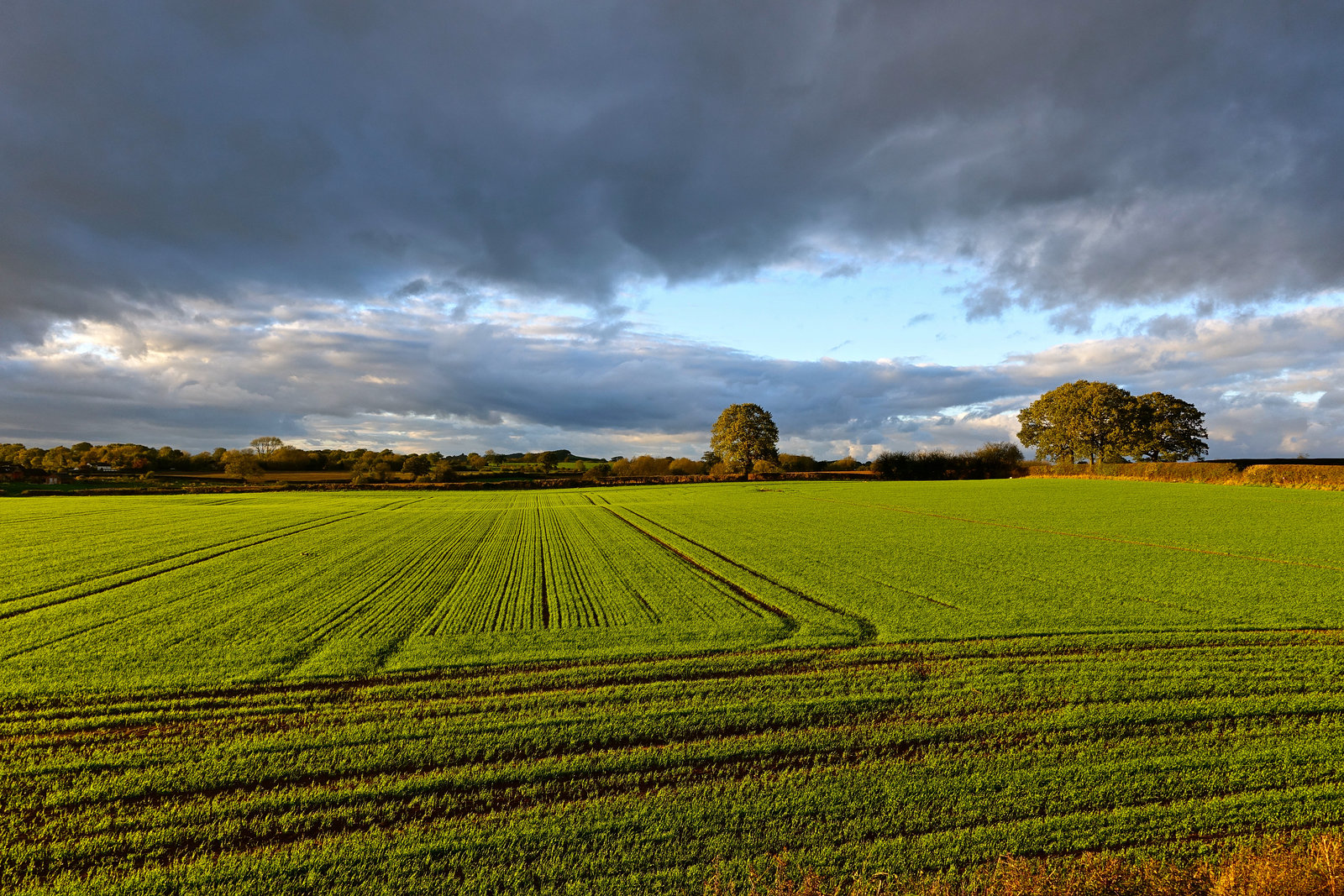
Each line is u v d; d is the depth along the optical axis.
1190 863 5.80
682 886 5.61
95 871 5.88
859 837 6.28
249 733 8.74
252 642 13.03
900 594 16.91
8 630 13.98
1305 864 5.30
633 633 13.53
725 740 8.37
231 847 6.21
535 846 6.15
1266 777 7.29
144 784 7.33
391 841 6.25
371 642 13.01
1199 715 9.02
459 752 8.04
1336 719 8.86
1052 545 25.06
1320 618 13.84
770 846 6.13
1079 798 6.91
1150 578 18.38
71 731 8.87
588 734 8.55
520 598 17.16
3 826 6.58
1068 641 12.60
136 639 13.23
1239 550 22.75
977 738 8.39
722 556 23.83
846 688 10.23
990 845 6.14
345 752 8.05
